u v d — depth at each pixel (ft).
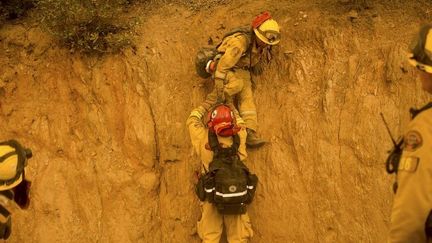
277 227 18.66
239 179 16.70
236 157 17.38
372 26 19.38
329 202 18.35
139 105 20.38
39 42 22.21
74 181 20.48
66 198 20.35
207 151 17.69
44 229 20.12
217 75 18.24
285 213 18.67
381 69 18.63
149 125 20.16
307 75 19.47
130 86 20.63
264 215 18.83
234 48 18.06
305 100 19.24
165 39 21.34
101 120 20.72
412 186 9.57
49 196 20.40
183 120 20.03
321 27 19.75
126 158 20.29
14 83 21.89
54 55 21.68
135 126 20.16
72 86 21.26
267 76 19.89
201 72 19.22
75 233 19.97
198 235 19.10
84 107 21.03
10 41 22.62
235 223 17.87
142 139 20.03
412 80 18.19
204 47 19.40
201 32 21.31
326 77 19.12
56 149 20.93
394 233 9.71
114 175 20.12
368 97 18.52
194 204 19.34
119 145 20.47
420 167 9.59
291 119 19.13
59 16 21.07
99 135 20.66
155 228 19.66
